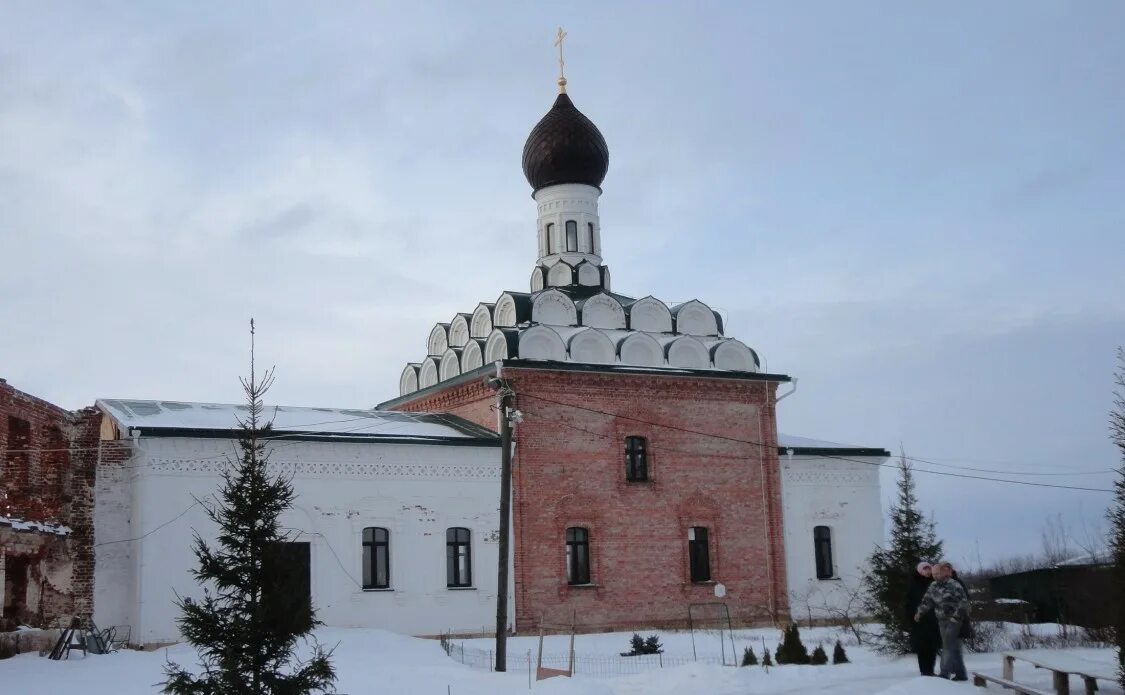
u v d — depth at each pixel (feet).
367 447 109.09
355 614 105.60
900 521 82.94
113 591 98.17
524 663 90.12
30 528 87.04
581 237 139.85
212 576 50.57
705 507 126.31
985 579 162.91
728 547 126.93
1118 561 51.85
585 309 129.59
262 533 50.75
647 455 124.47
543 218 141.28
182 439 100.17
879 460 138.51
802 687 64.23
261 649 49.67
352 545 106.73
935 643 61.52
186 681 49.37
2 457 84.58
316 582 104.27
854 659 79.41
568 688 63.57
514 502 115.55
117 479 100.22
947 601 59.67
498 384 85.05
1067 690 51.98
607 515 120.47
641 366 125.80
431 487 111.75
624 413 123.65
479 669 80.23
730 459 129.08
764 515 129.90
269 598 49.65
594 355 124.88
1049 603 123.65
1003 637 89.51
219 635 49.34
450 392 129.08
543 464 117.91
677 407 127.13
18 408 87.71
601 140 141.59
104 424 110.73
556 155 139.95
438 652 90.22
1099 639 85.25
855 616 131.54
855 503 136.26
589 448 120.88
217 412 110.42
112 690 64.39
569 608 116.37
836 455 136.15
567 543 118.73
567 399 120.67
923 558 80.89
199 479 100.37
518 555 114.62
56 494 95.50
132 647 96.02
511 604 113.50
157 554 97.55
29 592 90.22
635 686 69.82
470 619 111.45
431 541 110.73
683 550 124.06
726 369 132.57
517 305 127.54
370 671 72.69
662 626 121.08
